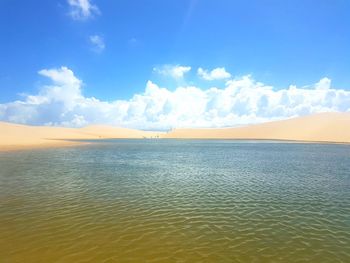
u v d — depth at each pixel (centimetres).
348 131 13100
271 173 3472
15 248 1247
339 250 1238
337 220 1653
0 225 1547
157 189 2520
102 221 1622
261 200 2120
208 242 1325
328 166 4144
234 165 4316
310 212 1816
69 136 16812
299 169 3834
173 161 4909
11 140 9469
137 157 5659
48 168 3775
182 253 1204
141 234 1422
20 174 3262
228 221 1633
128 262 1119
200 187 2608
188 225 1559
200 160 5112
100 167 3972
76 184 2719
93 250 1229
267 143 11856
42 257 1158
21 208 1884
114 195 2266
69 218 1673
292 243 1316
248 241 1338
